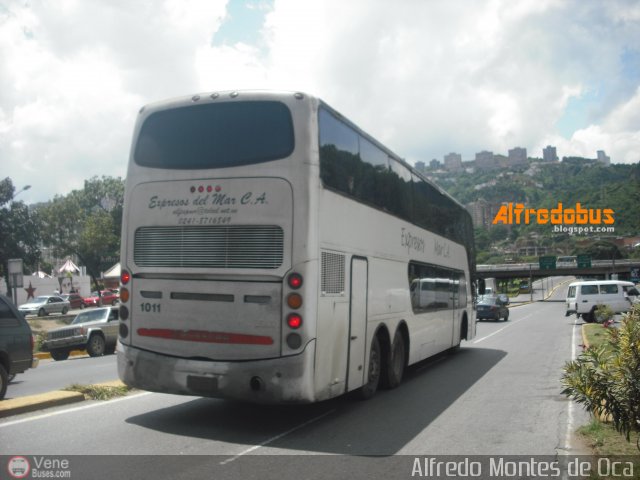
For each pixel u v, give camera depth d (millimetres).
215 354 7305
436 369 13977
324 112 7730
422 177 12742
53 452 6371
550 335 24469
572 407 9250
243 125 7555
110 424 7699
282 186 7242
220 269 7352
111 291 65438
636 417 5758
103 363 17125
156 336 7652
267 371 7039
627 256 150875
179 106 7922
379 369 9953
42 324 34094
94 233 71312
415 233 11922
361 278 8742
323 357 7383
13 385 12273
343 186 8180
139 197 7945
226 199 7430
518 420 8320
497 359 16031
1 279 58062
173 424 7754
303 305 7047
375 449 6730
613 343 6188
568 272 98500
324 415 8547
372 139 9523
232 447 6703
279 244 7168
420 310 12188
